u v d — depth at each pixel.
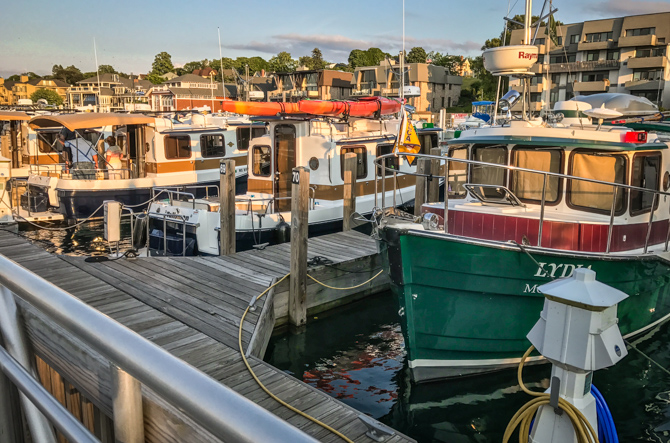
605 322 2.26
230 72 108.25
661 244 7.37
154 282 7.64
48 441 1.38
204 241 10.40
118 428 1.01
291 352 7.50
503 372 6.67
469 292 6.04
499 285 6.04
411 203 13.62
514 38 40.59
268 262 8.89
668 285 7.41
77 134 14.66
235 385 4.85
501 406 6.04
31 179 15.97
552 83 48.91
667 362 7.00
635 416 5.79
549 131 6.70
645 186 6.84
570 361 2.28
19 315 1.46
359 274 9.29
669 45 43.56
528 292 6.14
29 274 1.19
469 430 5.61
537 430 2.47
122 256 8.73
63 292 1.08
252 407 0.72
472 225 6.76
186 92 69.94
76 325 0.98
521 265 5.97
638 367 6.88
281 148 11.84
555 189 6.81
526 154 6.95
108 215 8.60
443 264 5.88
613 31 46.50
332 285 8.87
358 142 12.12
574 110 7.84
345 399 6.21
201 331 5.96
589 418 2.41
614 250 6.46
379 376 6.82
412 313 6.07
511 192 6.86
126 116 15.31
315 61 108.38
